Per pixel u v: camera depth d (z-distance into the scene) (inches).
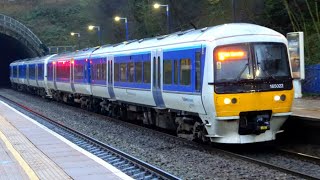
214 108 502.9
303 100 818.2
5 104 1198.3
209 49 508.7
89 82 989.2
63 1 3280.0
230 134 515.2
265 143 603.2
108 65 868.0
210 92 503.8
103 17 2773.1
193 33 573.6
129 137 661.9
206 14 1790.1
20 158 437.7
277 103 517.0
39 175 368.8
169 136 639.8
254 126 511.2
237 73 505.7
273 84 514.0
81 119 898.7
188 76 555.8
